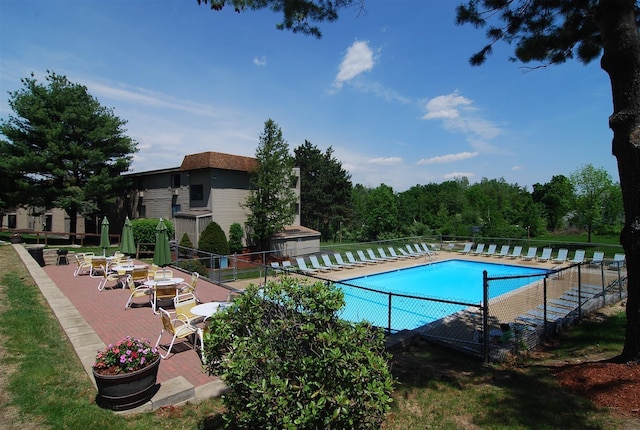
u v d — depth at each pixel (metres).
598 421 4.01
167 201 26.61
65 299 9.26
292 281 4.18
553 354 6.55
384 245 27.38
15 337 6.53
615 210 26.50
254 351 3.36
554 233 38.53
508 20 7.55
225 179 23.56
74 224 26.14
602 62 5.41
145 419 4.34
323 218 45.28
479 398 4.77
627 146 5.17
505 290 16.56
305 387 2.92
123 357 4.56
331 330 3.50
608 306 9.97
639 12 6.80
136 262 17.81
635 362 5.14
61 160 24.59
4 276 11.78
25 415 4.21
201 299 10.86
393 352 6.58
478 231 34.97
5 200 24.09
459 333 7.76
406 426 4.21
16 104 23.61
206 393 5.04
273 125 23.05
